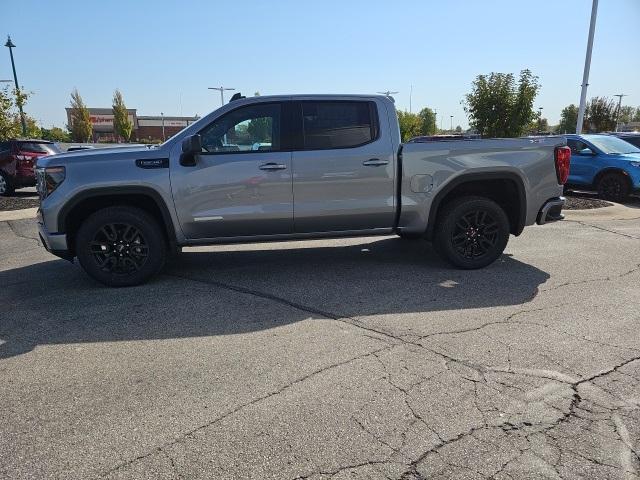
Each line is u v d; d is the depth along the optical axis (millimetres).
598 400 3021
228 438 2713
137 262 5418
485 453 2553
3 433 2799
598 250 6941
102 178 5133
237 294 5137
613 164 12023
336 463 2500
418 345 3822
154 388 3250
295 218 5504
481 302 4785
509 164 5684
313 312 4582
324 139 5469
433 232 5898
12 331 4242
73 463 2535
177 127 77125
